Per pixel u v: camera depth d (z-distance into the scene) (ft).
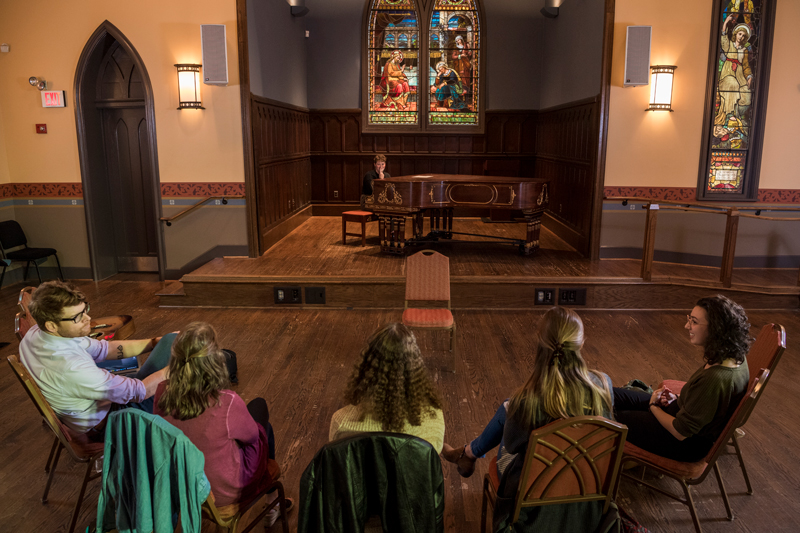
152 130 20.33
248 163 20.38
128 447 5.82
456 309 18.25
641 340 15.55
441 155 29.96
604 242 20.77
